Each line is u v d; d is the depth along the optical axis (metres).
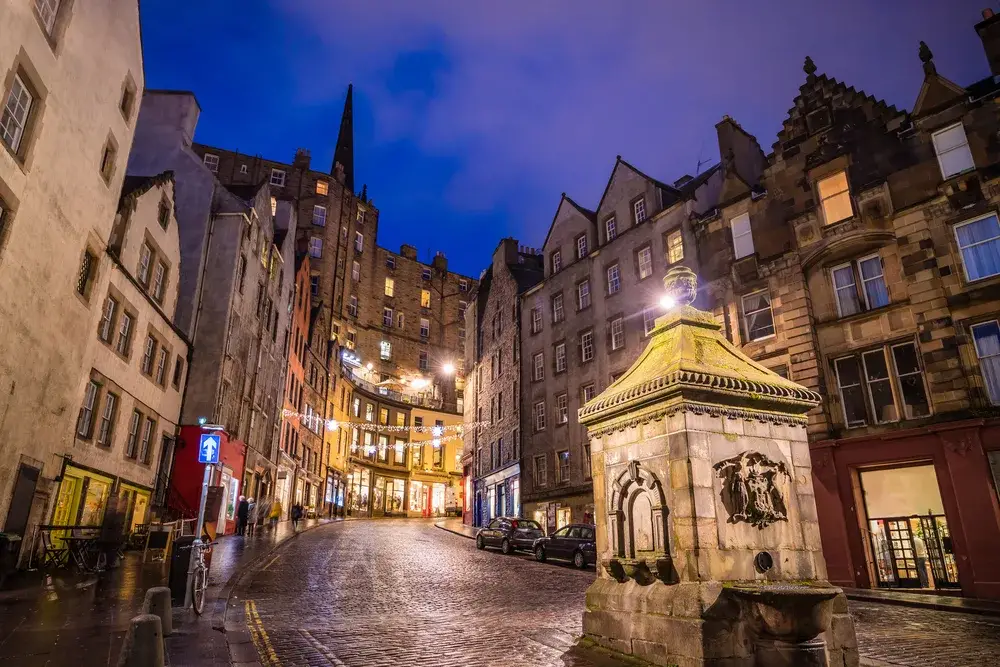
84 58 15.93
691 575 6.42
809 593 5.76
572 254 37.81
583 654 7.63
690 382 6.79
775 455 7.23
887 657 8.55
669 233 30.12
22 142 13.58
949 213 19.44
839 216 22.17
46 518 15.73
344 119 90.62
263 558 18.70
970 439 17.58
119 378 19.94
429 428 67.75
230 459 28.56
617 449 7.96
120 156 18.59
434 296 80.69
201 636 8.33
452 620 10.45
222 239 28.41
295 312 42.84
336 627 9.46
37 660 6.77
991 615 13.70
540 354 39.00
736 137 30.45
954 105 19.92
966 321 18.59
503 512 40.84
